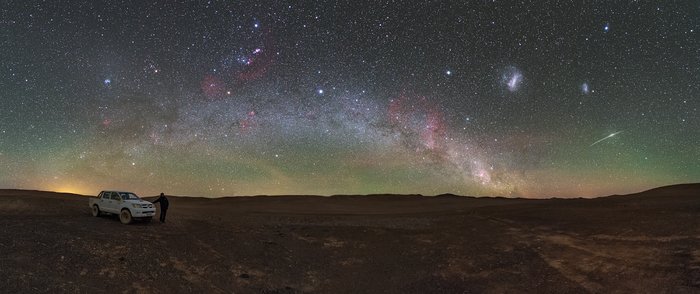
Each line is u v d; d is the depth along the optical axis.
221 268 19.70
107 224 24.11
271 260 21.66
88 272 16.64
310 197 73.56
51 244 18.59
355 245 24.88
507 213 34.41
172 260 19.53
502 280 19.00
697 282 15.59
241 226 28.00
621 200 38.75
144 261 18.70
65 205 31.11
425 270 20.88
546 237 24.69
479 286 18.64
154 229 24.06
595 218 28.36
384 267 21.50
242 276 19.16
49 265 16.48
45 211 28.36
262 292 17.91
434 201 67.44
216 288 17.59
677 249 19.34
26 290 14.32
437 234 27.06
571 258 20.52
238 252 22.11
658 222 24.53
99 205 26.28
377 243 25.22
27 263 16.25
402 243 25.12
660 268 17.44
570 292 16.95
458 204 59.41
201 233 24.64
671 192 46.69
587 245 22.16
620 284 16.84
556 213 32.03
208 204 57.50
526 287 18.03
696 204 29.91
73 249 18.45
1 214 26.42
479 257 22.09
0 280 14.54
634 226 24.44
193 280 17.94
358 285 19.47
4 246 17.52
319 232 27.48
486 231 27.44
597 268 18.75
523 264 20.55
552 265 19.97
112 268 17.39
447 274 20.23
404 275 20.45
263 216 34.31
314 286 19.25
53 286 14.91
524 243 23.84
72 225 22.67
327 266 21.64
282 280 19.48
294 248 23.95
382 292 18.70
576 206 35.66
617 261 19.11
